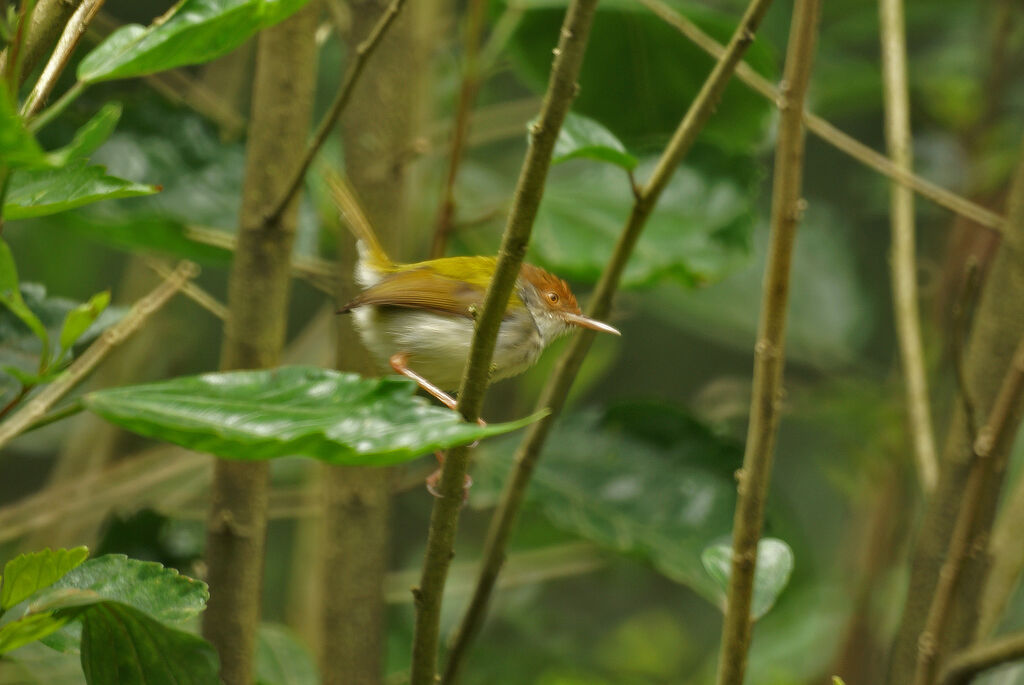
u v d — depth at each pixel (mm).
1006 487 8914
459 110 8344
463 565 12180
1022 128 11992
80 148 3805
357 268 7883
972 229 10562
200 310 13680
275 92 6273
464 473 4750
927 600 6469
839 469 11367
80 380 4633
